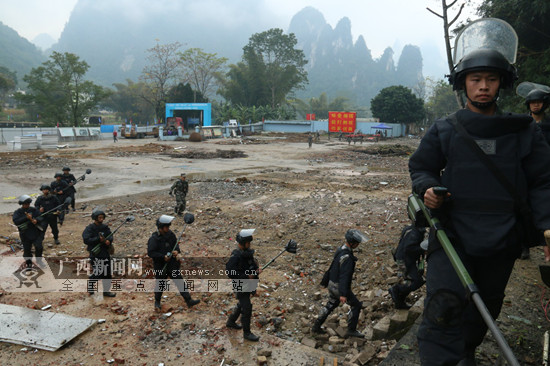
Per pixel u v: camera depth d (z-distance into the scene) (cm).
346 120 6644
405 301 609
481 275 200
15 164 2484
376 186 1819
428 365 183
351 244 556
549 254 176
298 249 943
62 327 542
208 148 3934
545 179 180
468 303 191
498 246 180
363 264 820
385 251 884
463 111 195
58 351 497
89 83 6719
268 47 9850
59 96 7206
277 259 876
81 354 493
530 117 184
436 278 191
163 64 8112
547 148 181
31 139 3625
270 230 1107
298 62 10056
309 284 749
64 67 6600
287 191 1686
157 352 500
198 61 9031
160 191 1711
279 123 7369
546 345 336
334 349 520
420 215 218
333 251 929
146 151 3528
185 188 1306
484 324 218
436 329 186
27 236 802
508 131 183
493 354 340
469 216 185
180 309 628
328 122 6831
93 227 671
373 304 625
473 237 183
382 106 7769
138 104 13025
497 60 183
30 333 524
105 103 14462
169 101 8075
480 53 187
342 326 572
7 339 510
